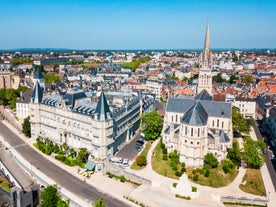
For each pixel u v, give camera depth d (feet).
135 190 458.91
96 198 437.17
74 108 593.01
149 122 654.94
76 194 447.01
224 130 587.27
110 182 490.90
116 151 606.14
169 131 578.66
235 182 483.10
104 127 539.29
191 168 520.83
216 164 514.27
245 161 543.39
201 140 517.96
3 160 559.38
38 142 637.71
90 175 513.45
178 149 559.38
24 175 519.19
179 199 432.66
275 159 582.35
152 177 495.82
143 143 655.35
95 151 558.15
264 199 433.07
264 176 506.89
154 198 435.53
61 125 619.67
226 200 432.25
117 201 431.02
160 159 559.38
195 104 577.02
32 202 427.74
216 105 599.57
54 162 565.53
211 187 467.11
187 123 517.96
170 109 631.15
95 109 552.00
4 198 437.58
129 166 537.24
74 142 604.08
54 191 401.70
